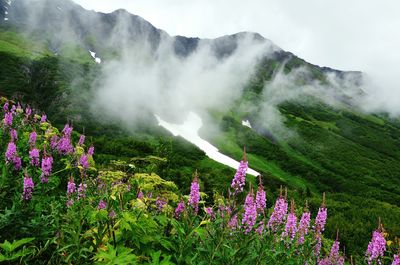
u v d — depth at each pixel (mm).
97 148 68688
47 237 6441
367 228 34812
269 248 7113
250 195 6867
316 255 8922
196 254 5559
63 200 8453
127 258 4402
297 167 140125
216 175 53312
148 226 5766
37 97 143125
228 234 6555
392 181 140375
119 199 6324
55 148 13414
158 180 7117
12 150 10094
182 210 7219
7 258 4293
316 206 49219
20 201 7730
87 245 5488
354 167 150375
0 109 18469
